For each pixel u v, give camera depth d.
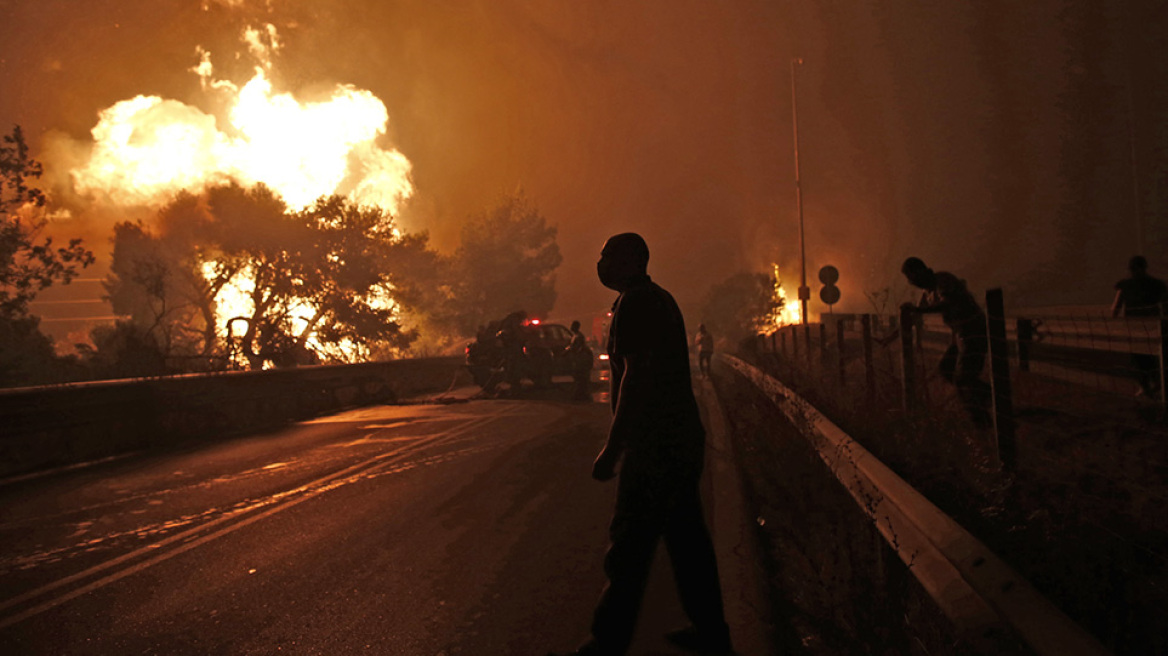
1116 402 6.37
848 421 6.79
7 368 21.47
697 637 3.60
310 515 6.84
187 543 6.00
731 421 10.76
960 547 2.45
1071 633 1.69
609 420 13.77
